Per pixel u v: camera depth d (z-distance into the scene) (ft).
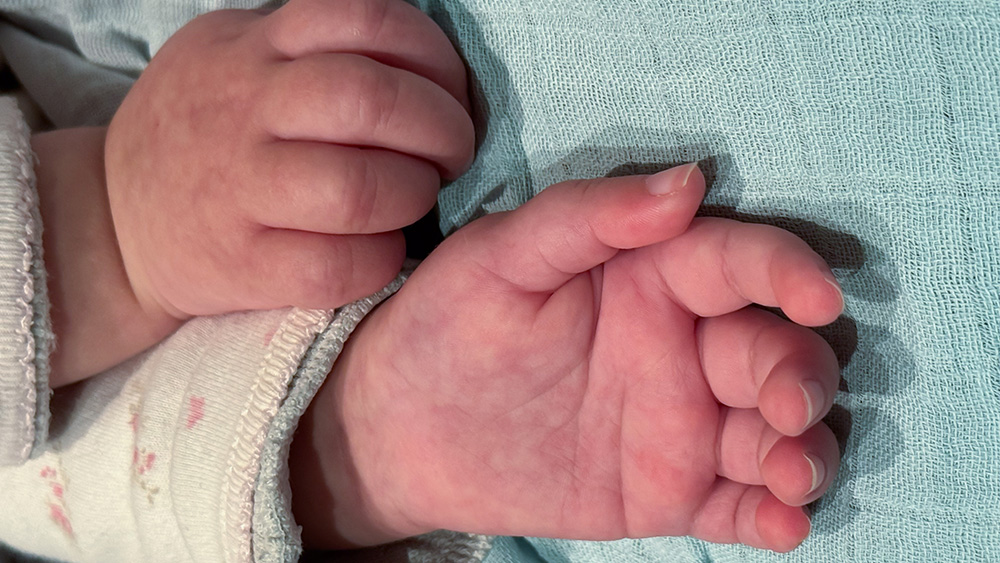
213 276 0.41
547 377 0.39
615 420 0.39
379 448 0.43
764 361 0.35
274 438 0.41
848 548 0.39
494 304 0.38
